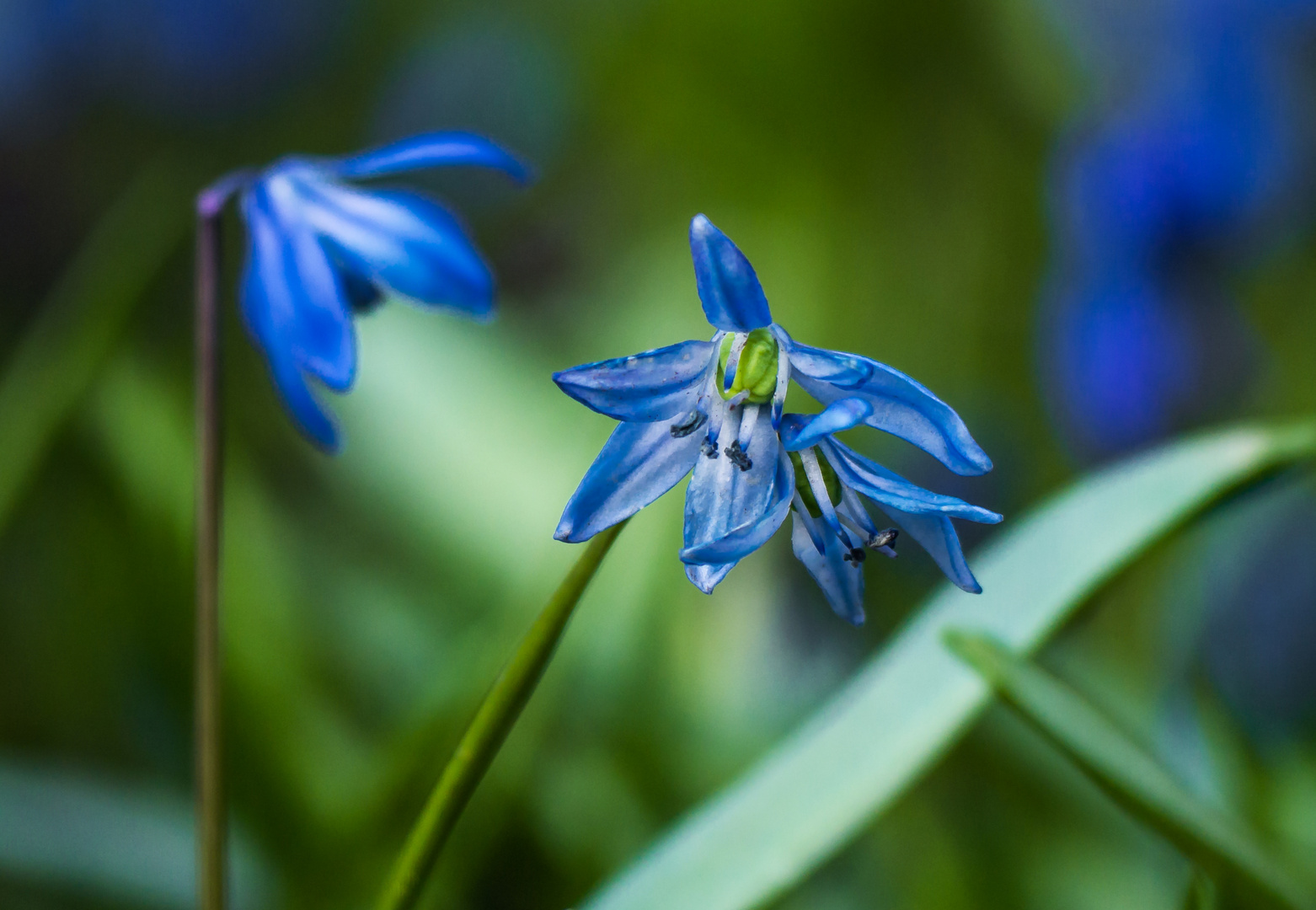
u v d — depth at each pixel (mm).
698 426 316
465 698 401
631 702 452
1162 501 360
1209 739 425
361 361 568
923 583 523
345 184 369
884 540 317
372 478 545
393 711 494
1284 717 533
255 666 425
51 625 574
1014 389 691
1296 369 612
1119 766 333
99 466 458
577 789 449
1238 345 573
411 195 348
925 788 450
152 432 454
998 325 714
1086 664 495
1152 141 582
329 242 345
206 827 352
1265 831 405
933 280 723
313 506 685
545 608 322
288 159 349
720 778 465
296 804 415
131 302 430
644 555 463
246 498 490
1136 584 535
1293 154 580
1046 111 709
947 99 726
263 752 416
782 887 345
